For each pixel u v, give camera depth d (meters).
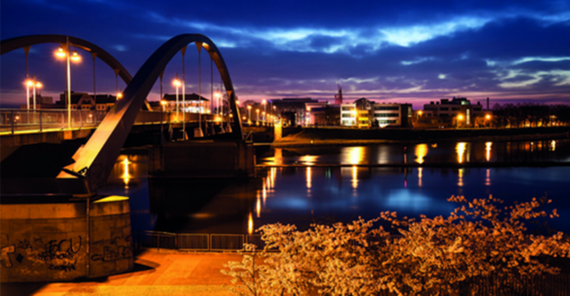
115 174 73.25
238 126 73.19
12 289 16.83
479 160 92.00
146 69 28.36
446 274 11.74
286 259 11.30
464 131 168.88
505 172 71.69
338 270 10.44
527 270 12.91
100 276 18.28
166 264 19.44
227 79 68.12
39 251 18.14
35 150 24.30
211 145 67.75
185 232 35.03
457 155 103.94
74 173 18.80
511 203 46.47
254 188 57.62
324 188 56.56
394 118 194.50
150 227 37.22
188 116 59.16
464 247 11.80
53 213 18.20
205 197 51.59
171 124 49.53
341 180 63.62
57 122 24.56
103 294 15.91
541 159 93.06
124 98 24.86
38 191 18.95
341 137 156.38
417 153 110.38
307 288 11.48
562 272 14.93
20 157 23.53
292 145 131.38
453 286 12.53
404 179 64.31
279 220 38.78
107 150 21.47
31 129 22.20
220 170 67.56
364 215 40.16
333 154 109.06
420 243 11.56
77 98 134.88
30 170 23.98
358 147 132.75
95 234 18.45
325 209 43.16
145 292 15.99
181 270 18.47
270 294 11.70
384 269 11.98
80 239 18.34
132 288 16.45
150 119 45.06
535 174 69.00
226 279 17.12
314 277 11.60
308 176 68.44
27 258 18.11
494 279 12.67
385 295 12.67
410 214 40.72
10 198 18.89
